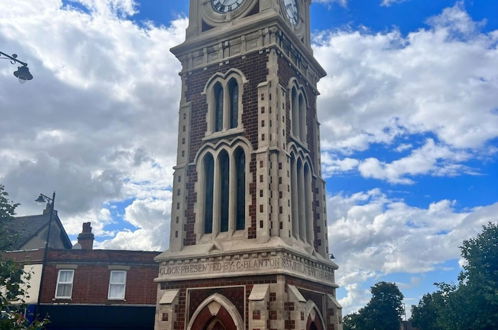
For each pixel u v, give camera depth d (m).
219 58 31.91
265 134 28.34
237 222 28.30
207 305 26.39
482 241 44.53
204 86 31.83
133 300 40.81
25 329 19.55
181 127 31.58
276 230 26.56
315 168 34.00
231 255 26.45
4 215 26.84
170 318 26.58
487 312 42.38
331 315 30.23
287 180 27.81
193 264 27.50
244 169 28.95
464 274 45.16
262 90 29.30
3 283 22.36
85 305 40.16
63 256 41.44
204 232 28.98
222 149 29.78
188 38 33.81
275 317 24.41
